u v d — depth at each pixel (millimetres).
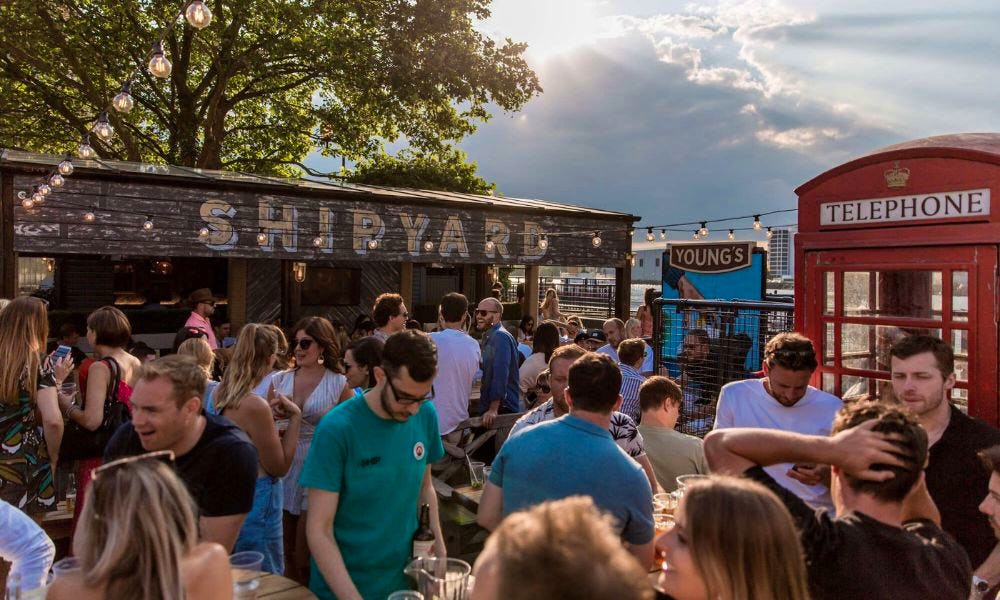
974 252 3381
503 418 6102
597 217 16875
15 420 3943
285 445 4062
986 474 2902
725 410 3828
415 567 2609
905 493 1941
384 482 2992
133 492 1789
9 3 16953
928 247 3574
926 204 3576
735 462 2146
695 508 1627
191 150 20875
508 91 20891
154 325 15836
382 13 20078
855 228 3920
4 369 3906
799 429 3570
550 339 7383
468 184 25984
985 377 3363
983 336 3367
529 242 15789
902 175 3670
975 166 3371
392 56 19703
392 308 5918
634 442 3943
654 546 2807
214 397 3848
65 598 1804
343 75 20859
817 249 4113
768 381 3727
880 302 3848
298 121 23578
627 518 2727
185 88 20891
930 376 2932
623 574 1016
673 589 1706
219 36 19906
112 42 19297
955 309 3490
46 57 19312
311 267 16891
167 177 11320
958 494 2953
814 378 4152
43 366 4121
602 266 17062
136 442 2996
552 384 4234
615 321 8594
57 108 20219
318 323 4652
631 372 5965
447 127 23078
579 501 1163
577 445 2762
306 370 4684
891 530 1929
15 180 10086
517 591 1018
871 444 1913
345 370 5176
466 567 2596
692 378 7129
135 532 1771
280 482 4008
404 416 2961
